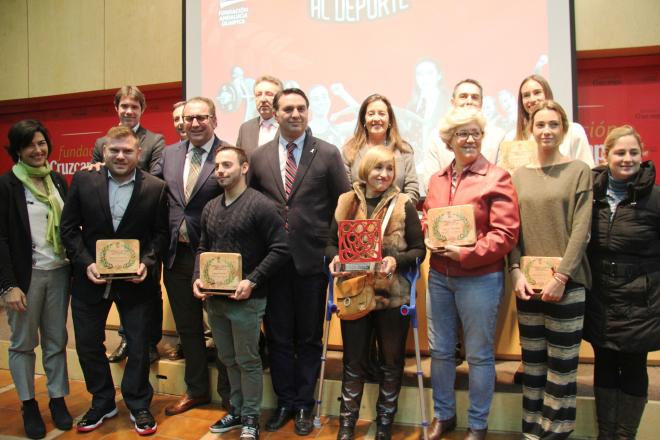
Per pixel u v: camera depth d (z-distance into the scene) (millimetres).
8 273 2139
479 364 1926
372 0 3523
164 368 2656
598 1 3299
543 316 1922
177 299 2373
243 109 3836
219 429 2184
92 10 4359
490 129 2582
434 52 3406
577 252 1767
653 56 3453
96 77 4367
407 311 1929
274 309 2223
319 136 3660
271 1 3750
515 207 1878
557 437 1853
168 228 2359
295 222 2180
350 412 2025
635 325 1810
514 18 3271
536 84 2287
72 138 4848
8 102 4801
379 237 1933
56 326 2285
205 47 3918
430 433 2045
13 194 2193
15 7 4586
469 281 1902
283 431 2182
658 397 2104
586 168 1858
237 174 2066
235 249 2064
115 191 2262
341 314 1970
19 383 2227
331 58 3621
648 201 1825
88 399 2604
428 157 2607
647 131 3543
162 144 2816
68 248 2215
